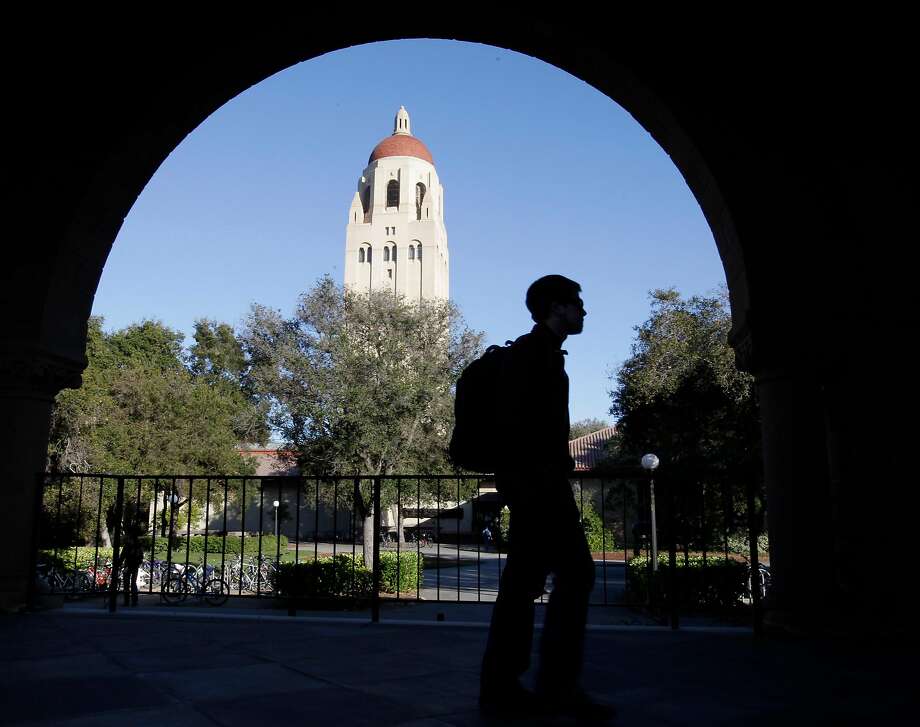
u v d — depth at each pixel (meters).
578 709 2.27
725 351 18.14
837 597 4.16
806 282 4.58
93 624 4.34
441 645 3.62
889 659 3.43
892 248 4.52
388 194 74.50
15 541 5.00
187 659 3.24
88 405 23.66
